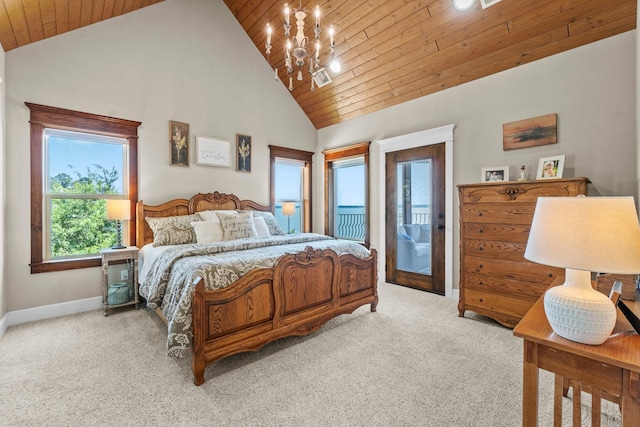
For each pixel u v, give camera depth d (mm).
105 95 3244
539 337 1035
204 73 3996
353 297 2863
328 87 4504
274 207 4750
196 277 1911
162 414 1563
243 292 2055
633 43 2424
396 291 3898
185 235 3258
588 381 965
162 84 3639
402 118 4133
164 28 3668
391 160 4266
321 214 5332
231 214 3523
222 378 1896
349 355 2191
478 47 3076
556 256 985
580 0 2420
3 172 2643
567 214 1002
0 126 2566
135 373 1941
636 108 2348
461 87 3496
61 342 2373
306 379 1886
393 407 1621
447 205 3619
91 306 3150
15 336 2479
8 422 1493
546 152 2871
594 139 2605
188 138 3842
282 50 4324
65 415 1547
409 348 2295
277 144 4812
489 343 2373
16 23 2459
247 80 4441
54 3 2516
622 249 905
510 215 2596
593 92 2609
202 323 1834
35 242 2873
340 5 3355
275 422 1509
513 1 2621
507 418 1532
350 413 1574
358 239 4918
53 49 2949
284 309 2283
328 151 5145
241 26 4379
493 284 2711
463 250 2918
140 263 3168
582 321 963
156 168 3586
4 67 2684
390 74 3824
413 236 4043
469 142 3428
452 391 1760
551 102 2832
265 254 2416
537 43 2816
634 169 2426
